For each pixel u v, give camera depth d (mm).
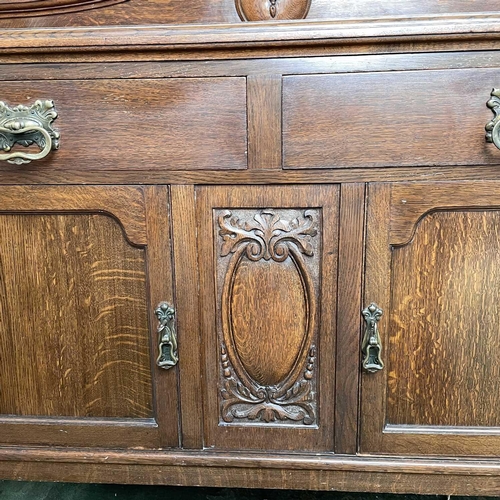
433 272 744
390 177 709
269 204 733
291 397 803
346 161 707
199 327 784
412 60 670
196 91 699
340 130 698
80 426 835
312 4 740
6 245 778
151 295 777
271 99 694
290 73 685
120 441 837
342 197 722
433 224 729
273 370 796
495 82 667
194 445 827
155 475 840
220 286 771
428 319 760
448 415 792
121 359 813
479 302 750
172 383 806
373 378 779
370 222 727
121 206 747
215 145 715
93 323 803
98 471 849
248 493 1001
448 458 800
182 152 721
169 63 692
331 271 749
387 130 693
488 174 699
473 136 686
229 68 689
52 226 768
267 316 776
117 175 736
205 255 759
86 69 699
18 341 815
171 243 756
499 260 733
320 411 800
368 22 661
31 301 798
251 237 749
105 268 780
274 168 716
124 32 679
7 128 688
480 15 653
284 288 765
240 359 795
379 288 748
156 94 704
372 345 751
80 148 726
